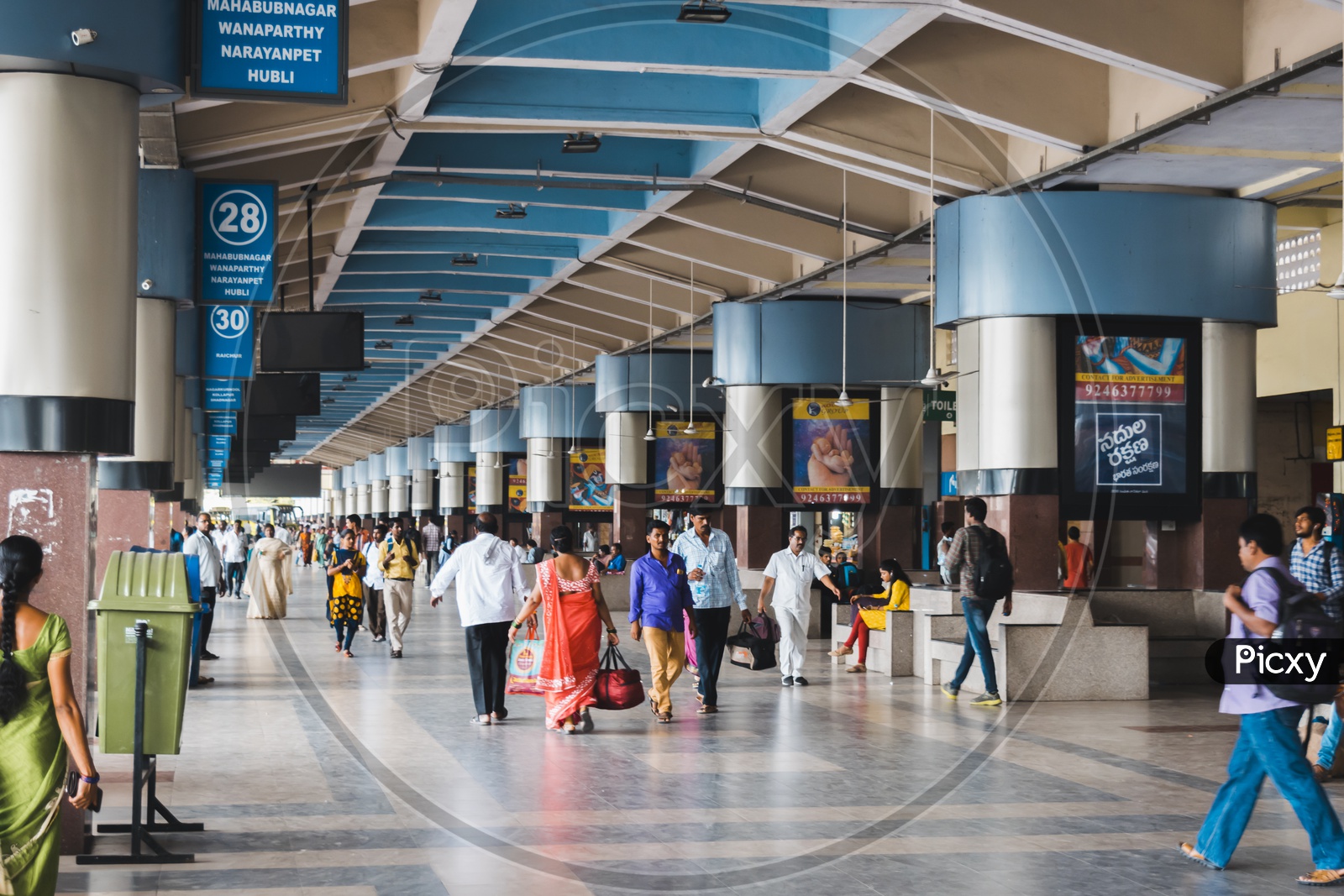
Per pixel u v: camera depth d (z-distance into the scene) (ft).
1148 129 42.27
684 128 48.57
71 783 21.59
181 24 23.38
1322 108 39.70
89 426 22.36
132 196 23.15
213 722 37.42
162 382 43.52
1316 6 36.50
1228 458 49.98
